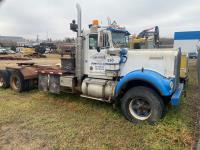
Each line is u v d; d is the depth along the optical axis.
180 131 4.28
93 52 5.82
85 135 4.24
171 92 4.66
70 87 6.18
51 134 4.26
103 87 5.50
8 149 3.70
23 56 30.33
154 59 4.99
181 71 6.82
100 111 5.66
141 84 5.05
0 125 4.71
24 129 4.51
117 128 4.58
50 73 6.69
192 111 5.79
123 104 5.05
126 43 6.27
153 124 4.63
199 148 3.68
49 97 7.05
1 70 8.46
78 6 5.84
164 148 3.71
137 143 3.91
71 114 5.47
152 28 7.67
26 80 7.73
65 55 6.54
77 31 5.95
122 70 5.45
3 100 6.80
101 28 5.58
